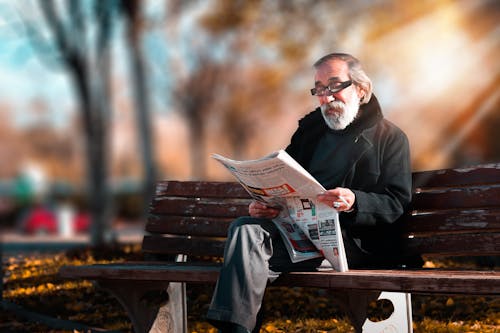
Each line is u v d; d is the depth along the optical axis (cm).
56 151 5416
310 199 312
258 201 331
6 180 4741
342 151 357
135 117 1561
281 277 310
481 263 635
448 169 358
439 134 2033
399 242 358
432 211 361
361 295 353
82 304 545
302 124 386
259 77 2152
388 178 338
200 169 2864
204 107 2523
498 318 482
